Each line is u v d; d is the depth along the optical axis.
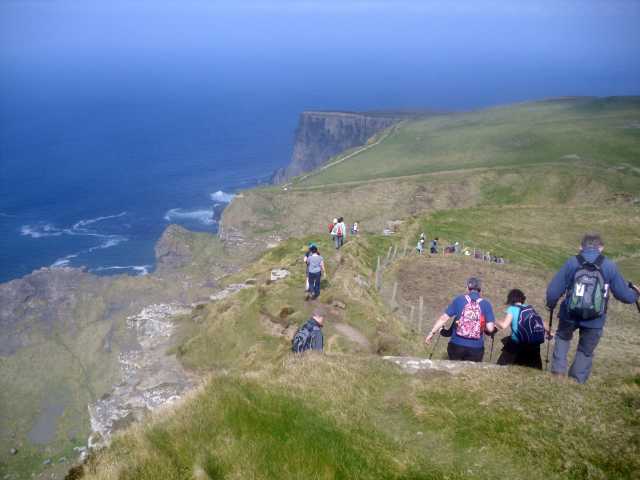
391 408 9.31
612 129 194.50
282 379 10.49
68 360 90.75
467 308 11.88
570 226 73.31
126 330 89.56
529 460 7.34
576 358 10.08
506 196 145.88
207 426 8.43
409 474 7.29
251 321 33.94
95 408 31.25
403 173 181.12
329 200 164.62
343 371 10.88
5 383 83.88
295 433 8.18
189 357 34.97
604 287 9.46
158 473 7.24
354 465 7.45
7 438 71.31
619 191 134.00
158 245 174.12
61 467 64.88
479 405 9.05
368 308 27.75
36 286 114.81
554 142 188.88
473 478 7.11
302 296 32.75
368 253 50.69
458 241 64.56
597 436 7.67
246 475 7.25
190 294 113.06
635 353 20.50
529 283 40.47
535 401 8.99
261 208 169.50
